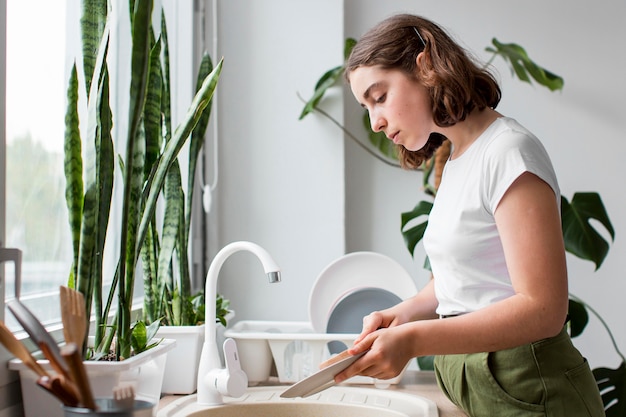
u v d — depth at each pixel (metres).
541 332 1.07
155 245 1.51
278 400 1.38
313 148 2.22
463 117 1.20
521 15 2.47
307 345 1.70
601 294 2.45
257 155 2.23
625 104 2.44
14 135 1.29
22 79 1.31
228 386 1.28
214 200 2.22
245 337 1.57
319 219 2.21
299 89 2.23
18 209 1.31
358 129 2.44
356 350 1.10
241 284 2.21
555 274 1.07
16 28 1.29
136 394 1.04
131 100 1.04
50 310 1.41
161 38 1.51
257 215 2.22
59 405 1.03
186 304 1.55
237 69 2.24
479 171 1.16
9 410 1.05
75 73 1.13
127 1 1.77
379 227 2.45
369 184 2.45
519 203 1.09
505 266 1.18
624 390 2.02
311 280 2.20
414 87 1.21
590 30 2.46
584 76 2.46
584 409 1.17
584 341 2.45
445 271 1.24
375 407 1.33
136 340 1.16
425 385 1.56
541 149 1.14
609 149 2.45
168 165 1.24
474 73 1.23
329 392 1.46
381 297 1.72
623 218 2.43
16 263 1.05
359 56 1.25
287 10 2.24
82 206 1.13
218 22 2.25
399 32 1.22
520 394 1.16
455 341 1.08
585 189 2.45
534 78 2.22
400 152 1.49
